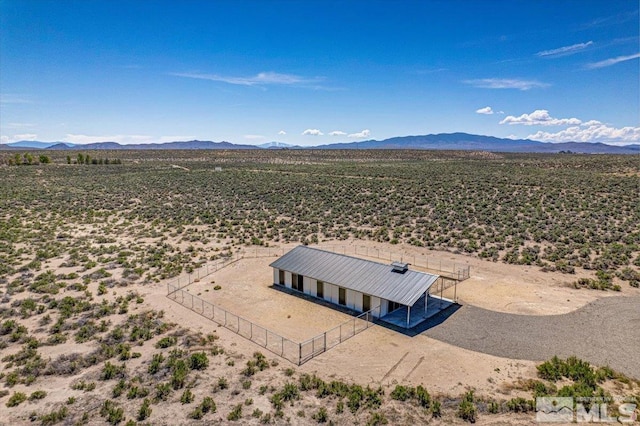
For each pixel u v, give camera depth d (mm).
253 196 72688
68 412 16500
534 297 29578
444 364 20641
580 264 36000
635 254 37656
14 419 15977
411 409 16828
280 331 24688
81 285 30391
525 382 18922
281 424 15938
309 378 19172
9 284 30453
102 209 62094
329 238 47500
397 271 28312
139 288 31250
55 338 22500
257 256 40562
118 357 21078
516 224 49250
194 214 59375
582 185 67312
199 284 32906
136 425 15648
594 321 25422
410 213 57156
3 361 20422
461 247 42438
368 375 19672
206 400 17016
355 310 27922
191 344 22641
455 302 28875
